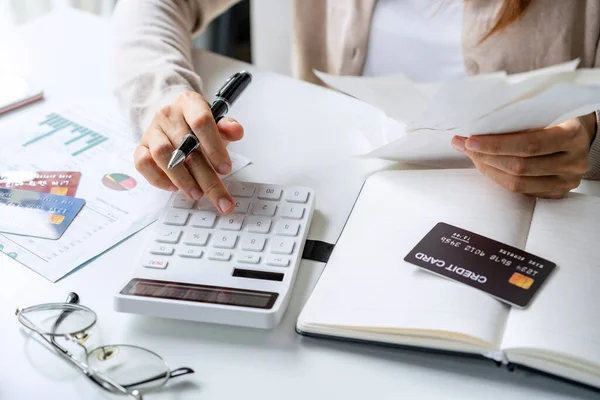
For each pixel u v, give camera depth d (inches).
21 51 41.3
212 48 78.0
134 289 24.8
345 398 21.7
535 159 27.7
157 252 26.6
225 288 24.9
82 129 35.0
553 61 41.9
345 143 34.3
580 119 29.8
